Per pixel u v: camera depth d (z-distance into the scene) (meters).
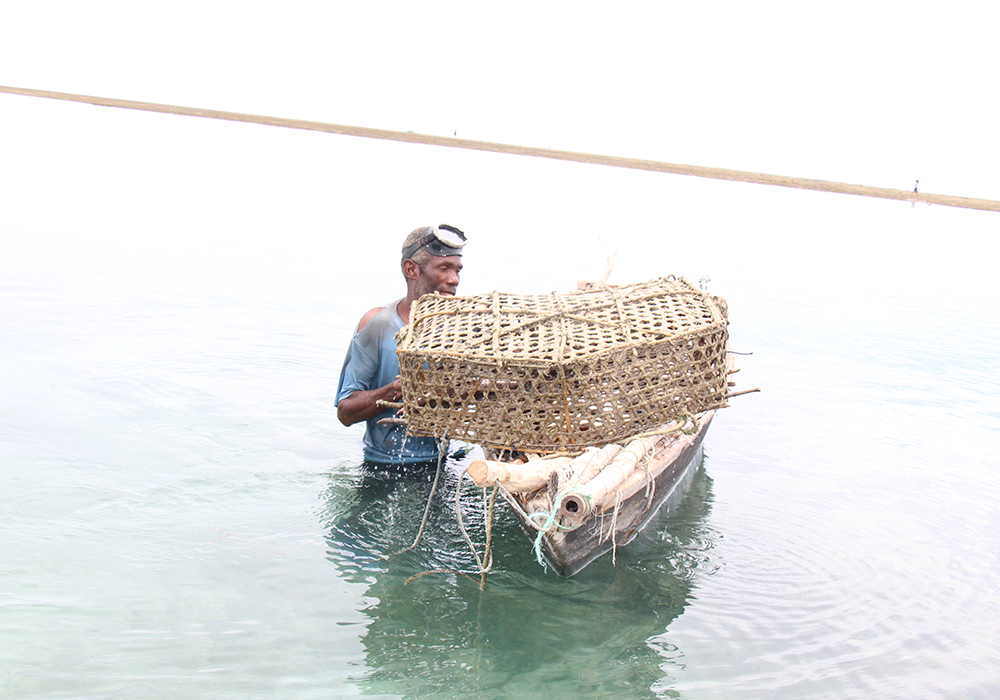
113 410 5.38
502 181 32.03
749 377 7.59
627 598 3.61
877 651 3.33
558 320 3.58
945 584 3.93
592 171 50.62
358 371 4.43
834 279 14.15
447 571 3.72
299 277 10.44
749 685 3.05
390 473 4.64
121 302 8.25
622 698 2.93
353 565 3.71
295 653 3.05
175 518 4.02
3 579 3.36
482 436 3.61
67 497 4.13
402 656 3.08
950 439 6.15
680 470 4.70
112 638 3.04
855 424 6.38
